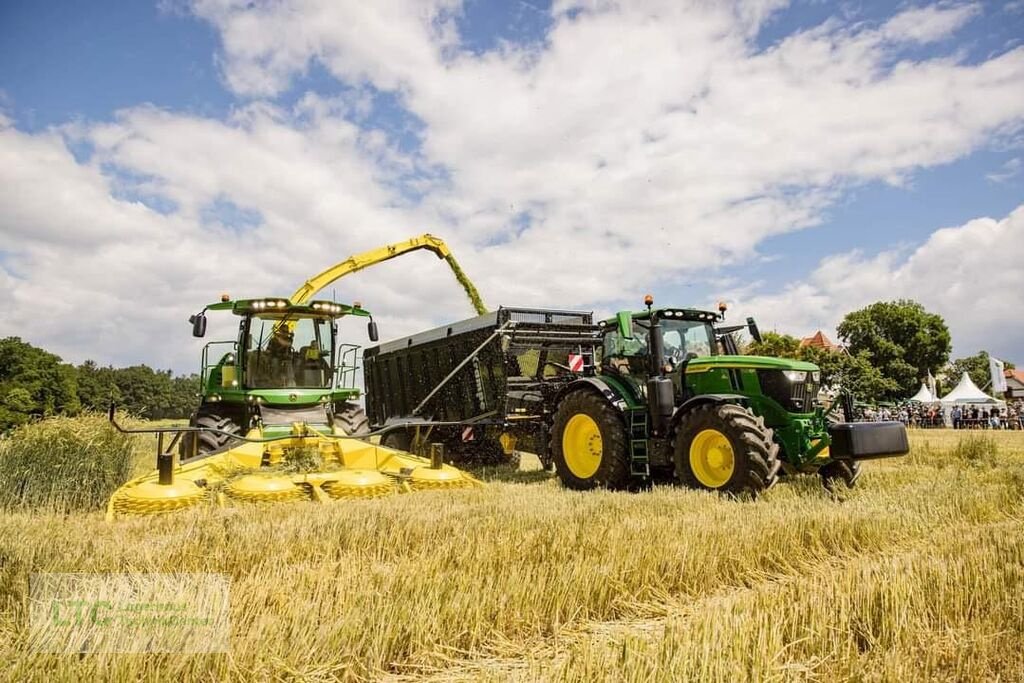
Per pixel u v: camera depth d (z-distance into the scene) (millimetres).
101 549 4180
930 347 51531
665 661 2607
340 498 7160
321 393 10211
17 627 2898
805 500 6957
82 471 7316
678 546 4426
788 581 4184
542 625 3330
